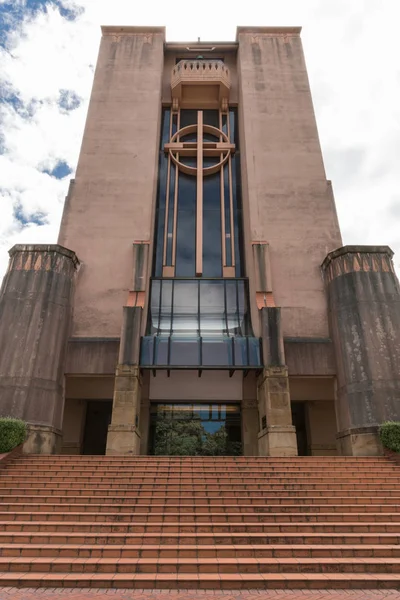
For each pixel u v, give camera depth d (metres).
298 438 24.59
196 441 22.20
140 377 20.64
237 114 31.02
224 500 11.02
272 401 19.06
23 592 6.60
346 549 8.17
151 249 25.17
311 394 22.94
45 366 18.88
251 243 24.30
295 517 9.95
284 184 26.23
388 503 11.23
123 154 26.95
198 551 8.06
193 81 29.91
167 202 27.11
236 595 6.61
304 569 7.53
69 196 25.45
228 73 30.95
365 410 18.19
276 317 20.64
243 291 24.47
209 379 22.36
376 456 16.03
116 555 7.97
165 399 22.34
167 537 8.63
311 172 26.64
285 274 23.77
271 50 31.00
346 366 19.52
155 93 29.28
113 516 9.74
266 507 10.50
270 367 19.67
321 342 21.31
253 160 26.89
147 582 6.97
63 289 20.66
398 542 8.71
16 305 19.61
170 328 22.70
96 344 20.81
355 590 6.90
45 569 7.45
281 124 28.12
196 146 28.73
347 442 18.48
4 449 14.98
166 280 24.70
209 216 27.09
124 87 29.36
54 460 14.80
